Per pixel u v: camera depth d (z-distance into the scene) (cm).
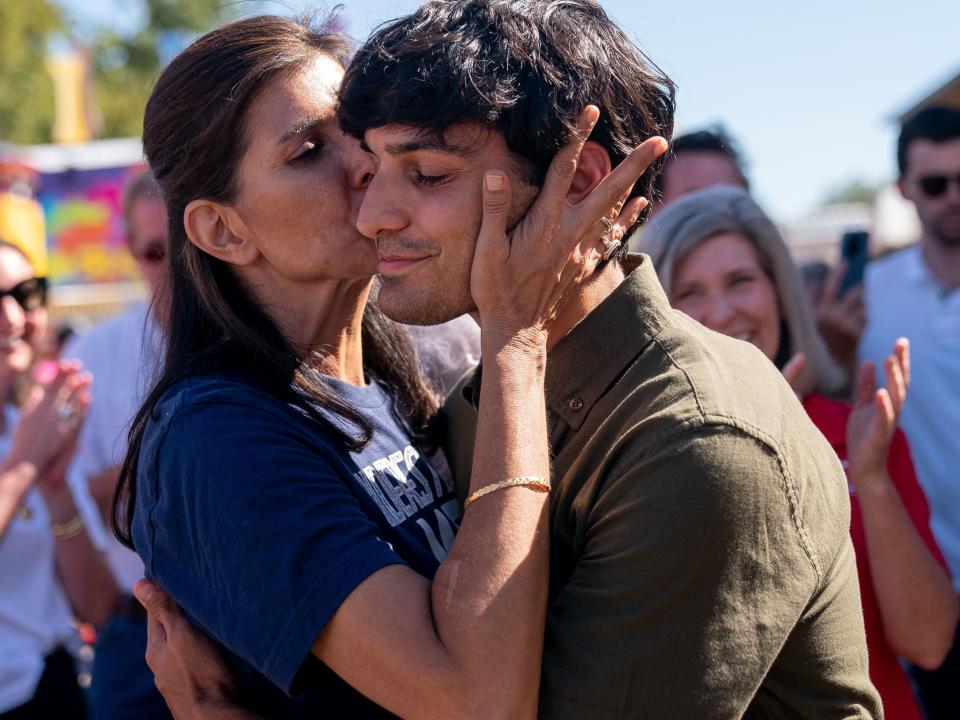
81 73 2188
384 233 157
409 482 176
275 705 160
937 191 358
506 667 139
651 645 142
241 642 148
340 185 171
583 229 152
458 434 189
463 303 158
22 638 303
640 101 163
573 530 158
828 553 153
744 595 143
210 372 166
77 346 343
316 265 172
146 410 170
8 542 300
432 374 221
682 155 349
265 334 172
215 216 174
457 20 153
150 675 311
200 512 151
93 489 329
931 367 350
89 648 386
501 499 145
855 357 375
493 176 148
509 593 141
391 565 146
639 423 149
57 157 925
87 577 313
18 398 335
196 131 170
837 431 240
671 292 262
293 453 154
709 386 149
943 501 342
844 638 159
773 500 144
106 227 923
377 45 154
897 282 371
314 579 144
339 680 157
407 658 139
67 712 312
